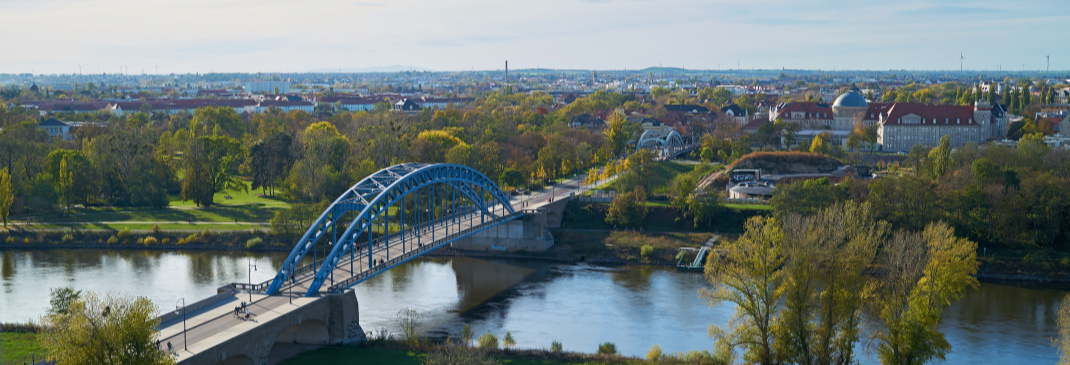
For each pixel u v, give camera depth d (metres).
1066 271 175.88
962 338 135.38
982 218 190.25
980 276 177.25
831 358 114.75
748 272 116.19
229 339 103.69
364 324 141.75
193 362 97.50
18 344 114.12
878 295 115.94
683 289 167.75
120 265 183.12
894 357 111.56
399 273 181.38
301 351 122.50
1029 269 177.38
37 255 193.38
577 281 174.88
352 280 136.75
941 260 113.31
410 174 157.25
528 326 142.25
